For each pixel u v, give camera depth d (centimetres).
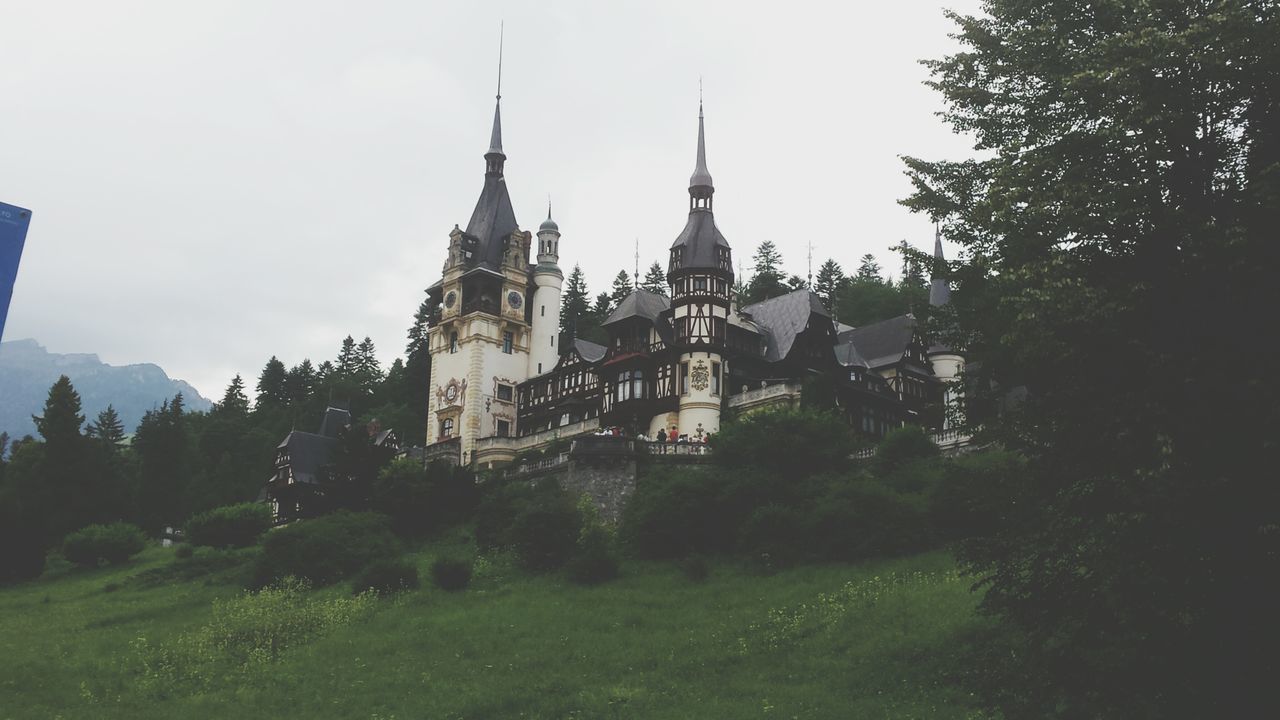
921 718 3002
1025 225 2370
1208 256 2056
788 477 5756
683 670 3841
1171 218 2155
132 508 8744
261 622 4762
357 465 6944
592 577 5156
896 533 4894
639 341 7638
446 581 5234
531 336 9312
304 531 5916
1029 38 2544
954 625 3731
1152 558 1994
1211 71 2102
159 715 3656
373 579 5244
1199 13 2233
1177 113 2152
